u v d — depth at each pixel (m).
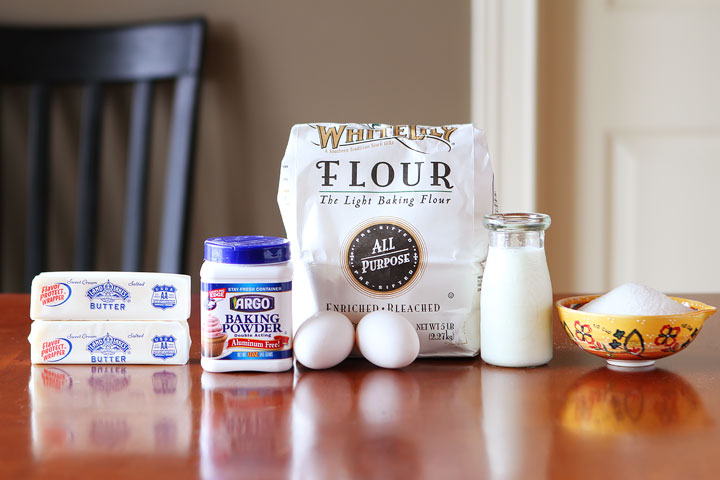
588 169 1.99
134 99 1.79
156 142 1.88
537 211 1.99
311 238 0.87
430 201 0.87
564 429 0.65
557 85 1.96
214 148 1.89
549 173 1.99
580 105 1.97
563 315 0.84
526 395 0.75
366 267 0.87
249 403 0.73
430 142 0.88
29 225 1.79
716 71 1.96
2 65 1.77
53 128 1.88
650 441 0.62
